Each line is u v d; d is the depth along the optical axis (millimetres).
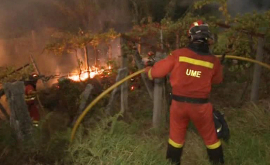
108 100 5441
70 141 3879
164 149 4125
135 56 5035
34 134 3941
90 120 4512
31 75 5438
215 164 3668
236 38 5488
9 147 3828
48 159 3697
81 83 6070
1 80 6414
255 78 5219
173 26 5387
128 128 4461
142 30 5555
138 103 5852
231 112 5188
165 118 4824
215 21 5348
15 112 3938
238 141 4215
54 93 5551
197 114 3451
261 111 4863
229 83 6578
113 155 3705
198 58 3402
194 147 4141
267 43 5461
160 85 4613
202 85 3412
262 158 3816
